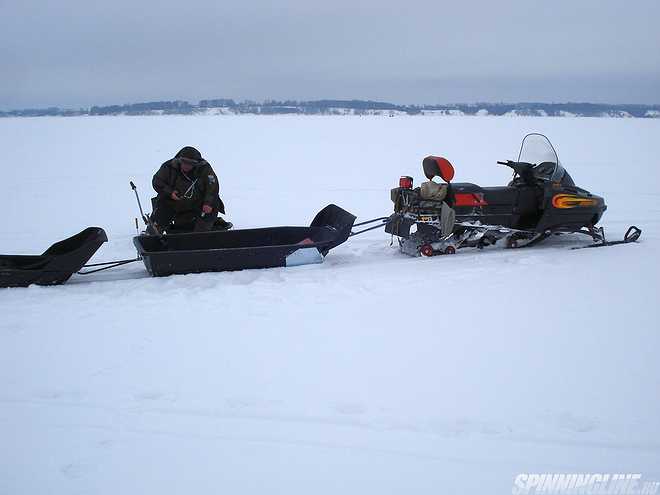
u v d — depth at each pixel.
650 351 4.29
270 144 24.59
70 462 3.11
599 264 6.60
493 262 6.77
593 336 4.59
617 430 3.30
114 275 6.66
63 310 5.34
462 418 3.43
